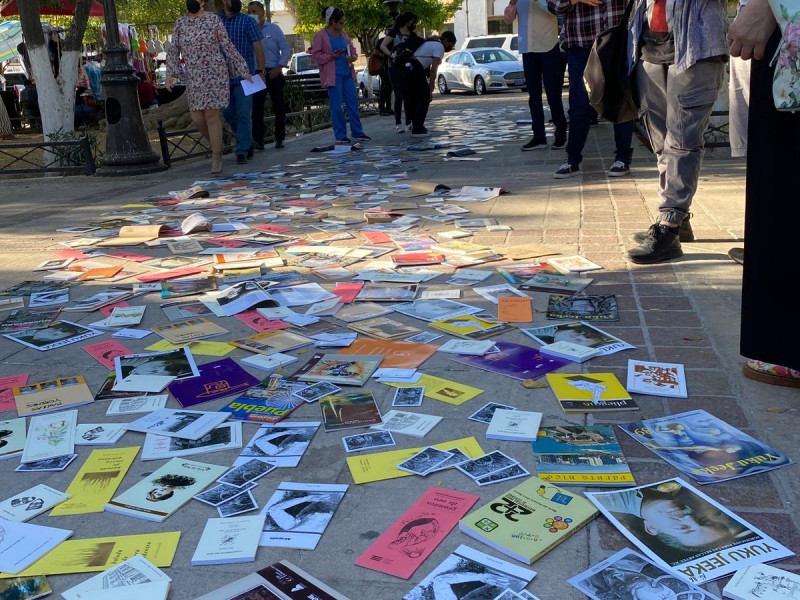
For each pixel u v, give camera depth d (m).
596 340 3.28
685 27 3.88
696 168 4.21
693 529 2.00
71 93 10.73
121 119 9.42
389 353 3.27
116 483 2.38
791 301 2.57
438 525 2.09
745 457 2.34
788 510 2.08
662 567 1.86
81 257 5.22
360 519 2.14
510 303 3.79
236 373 3.14
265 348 3.38
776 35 2.43
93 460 2.52
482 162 8.44
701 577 1.83
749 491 2.18
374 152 10.02
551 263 4.42
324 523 2.12
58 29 16.48
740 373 2.92
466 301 3.88
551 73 8.64
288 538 2.06
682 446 2.42
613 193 6.35
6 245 5.73
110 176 9.45
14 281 4.70
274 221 6.04
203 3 8.50
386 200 6.66
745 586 1.78
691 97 4.02
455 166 8.31
